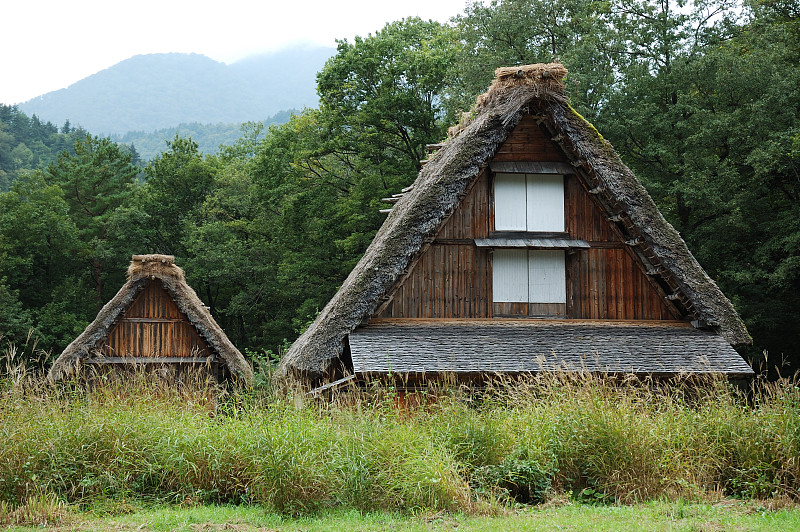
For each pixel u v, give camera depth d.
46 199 47.91
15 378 11.40
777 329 29.27
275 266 44.09
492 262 16.75
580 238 17.03
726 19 31.75
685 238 29.33
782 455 10.62
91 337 21.44
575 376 12.32
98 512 9.93
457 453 10.70
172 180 50.62
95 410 11.34
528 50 32.75
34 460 10.43
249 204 46.75
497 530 8.65
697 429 11.25
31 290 45.12
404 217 16.05
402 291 16.30
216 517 9.52
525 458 10.70
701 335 16.36
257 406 11.68
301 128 40.31
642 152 31.02
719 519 9.06
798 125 27.69
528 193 17.06
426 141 34.84
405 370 14.53
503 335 15.93
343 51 36.38
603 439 10.67
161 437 10.98
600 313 16.88
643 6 31.86
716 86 29.30
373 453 10.31
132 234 47.19
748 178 30.08
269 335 44.00
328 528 8.98
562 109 16.56
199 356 22.23
